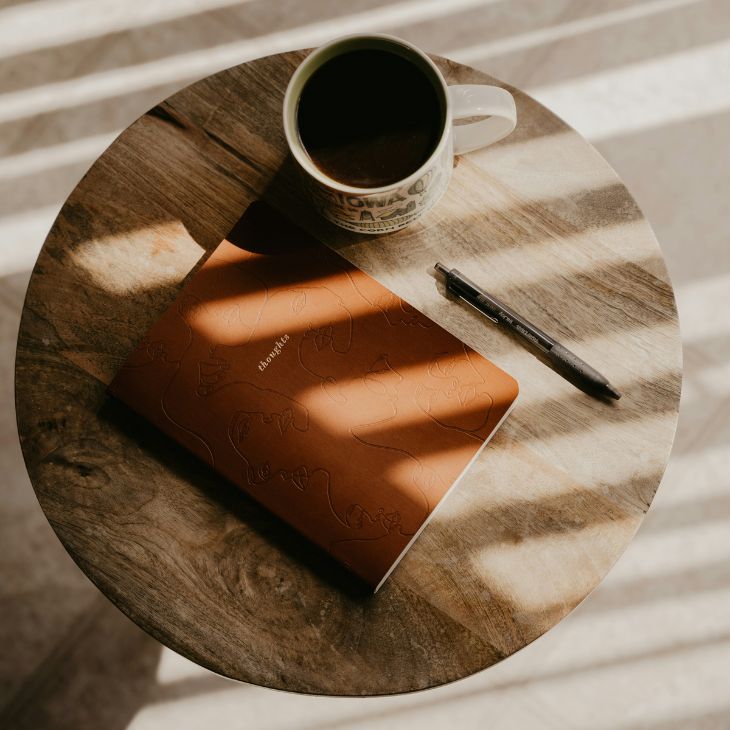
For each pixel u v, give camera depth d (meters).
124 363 0.85
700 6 1.25
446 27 1.26
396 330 0.84
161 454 0.85
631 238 0.85
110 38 1.30
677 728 1.16
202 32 1.29
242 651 0.83
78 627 1.21
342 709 1.18
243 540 0.84
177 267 0.87
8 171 1.29
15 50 1.31
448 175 0.83
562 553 0.83
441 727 1.17
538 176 0.86
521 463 0.84
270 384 0.84
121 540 0.85
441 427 0.83
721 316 1.21
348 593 0.83
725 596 1.17
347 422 0.83
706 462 1.19
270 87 0.88
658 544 1.18
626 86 1.25
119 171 0.88
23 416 0.86
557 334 0.85
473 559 0.83
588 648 1.18
